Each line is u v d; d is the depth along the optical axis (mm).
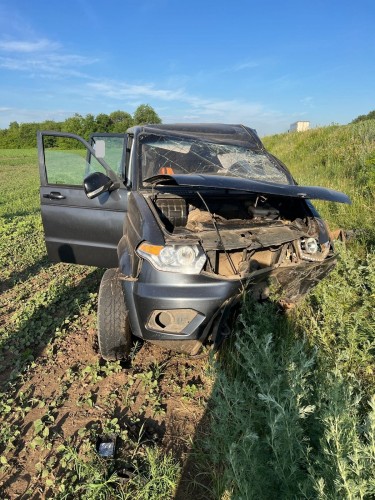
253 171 4621
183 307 3025
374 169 8047
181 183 3217
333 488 1899
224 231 3381
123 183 4652
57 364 4023
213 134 5062
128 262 3367
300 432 2182
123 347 3709
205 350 3600
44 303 5352
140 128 4836
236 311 3488
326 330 3480
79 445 2977
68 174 5000
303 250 3604
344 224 6363
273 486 2135
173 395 3471
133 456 2824
